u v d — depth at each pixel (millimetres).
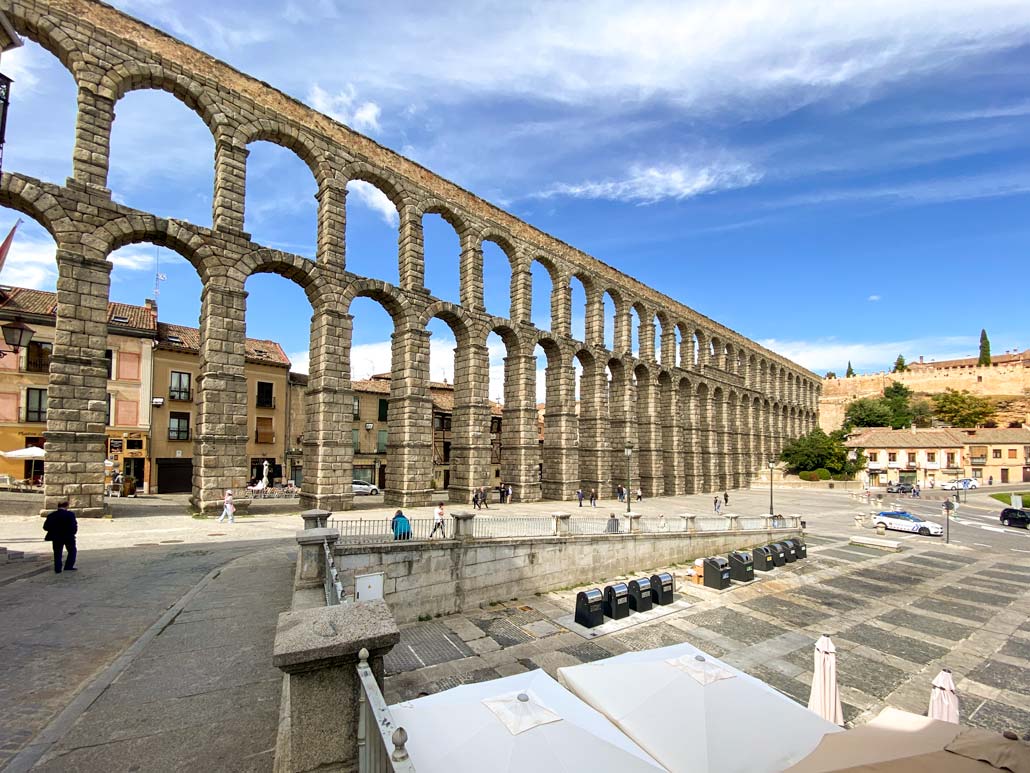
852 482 76375
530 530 23719
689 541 30219
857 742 6422
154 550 17922
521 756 5691
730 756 7086
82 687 7934
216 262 27141
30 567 14484
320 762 4680
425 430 35625
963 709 13219
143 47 25656
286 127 30531
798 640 17938
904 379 138625
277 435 49500
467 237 40844
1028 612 21141
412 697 13289
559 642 17500
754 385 84938
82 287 23219
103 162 24297
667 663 8992
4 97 12219
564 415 47906
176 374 44344
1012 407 112875
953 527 44938
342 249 32500
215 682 8180
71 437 22594
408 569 18750
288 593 13078
